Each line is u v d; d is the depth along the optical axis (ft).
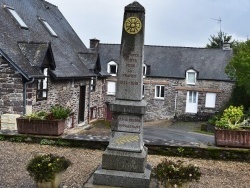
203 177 25.25
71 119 59.98
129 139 22.48
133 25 22.20
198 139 64.85
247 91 91.81
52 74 52.65
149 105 110.73
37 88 49.39
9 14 56.44
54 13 80.23
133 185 21.50
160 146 30.83
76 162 27.43
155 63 112.47
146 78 110.93
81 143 31.76
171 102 109.50
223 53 113.29
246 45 97.91
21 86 45.62
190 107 108.58
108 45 120.37
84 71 67.56
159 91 110.63
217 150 29.94
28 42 51.75
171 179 19.67
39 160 20.66
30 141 32.19
